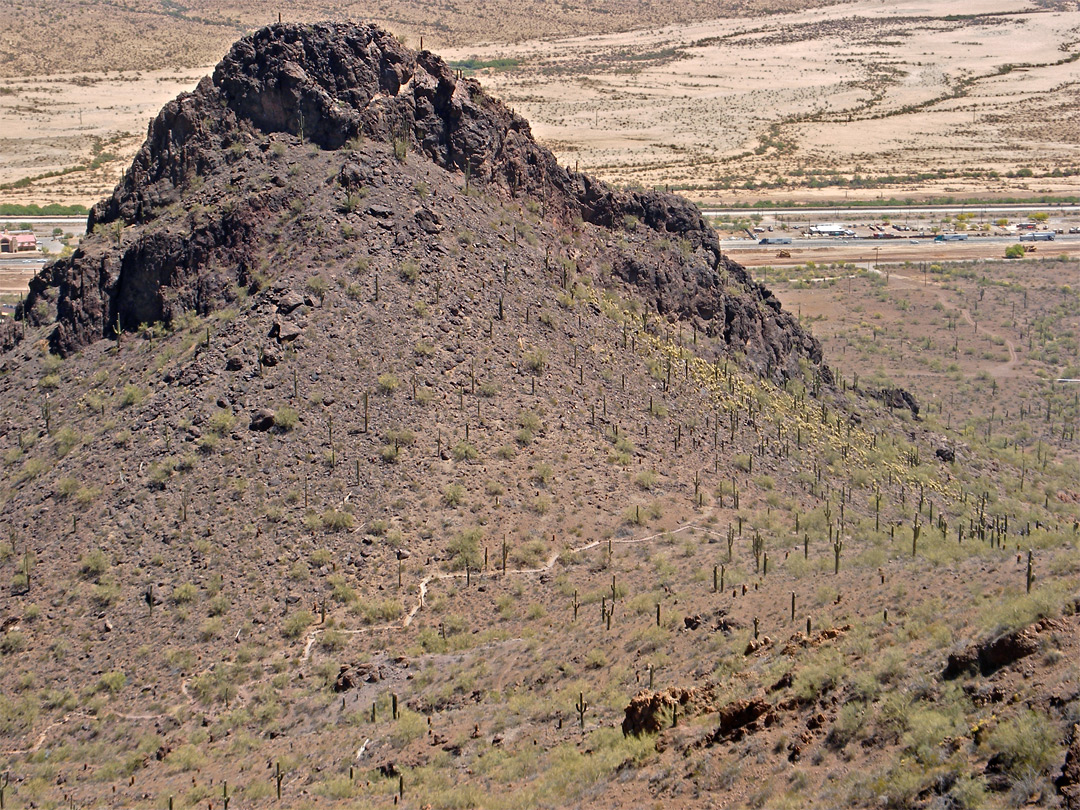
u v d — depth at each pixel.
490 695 51.75
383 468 69.44
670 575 62.41
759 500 76.81
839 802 30.80
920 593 46.94
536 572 64.56
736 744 37.03
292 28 91.00
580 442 76.25
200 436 70.56
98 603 61.88
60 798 48.28
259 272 81.12
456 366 77.38
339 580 62.84
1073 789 26.84
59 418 76.12
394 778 44.94
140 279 82.88
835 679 37.69
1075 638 33.22
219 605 61.16
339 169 86.69
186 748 51.69
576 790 38.50
